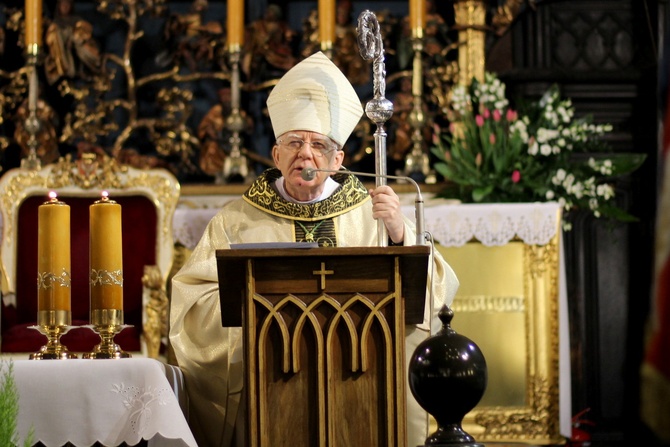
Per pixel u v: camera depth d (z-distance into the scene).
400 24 14.26
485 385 5.91
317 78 8.03
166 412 6.36
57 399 6.40
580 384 13.97
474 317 11.81
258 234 8.55
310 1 14.49
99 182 11.32
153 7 14.20
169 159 14.16
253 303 6.05
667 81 2.92
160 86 14.30
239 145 13.71
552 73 14.20
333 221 8.62
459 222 11.71
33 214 11.26
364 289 6.09
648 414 2.67
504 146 12.71
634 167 13.06
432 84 14.18
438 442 5.87
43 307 7.01
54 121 14.02
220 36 14.23
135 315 11.02
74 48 13.97
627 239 14.18
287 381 6.07
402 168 14.08
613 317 14.14
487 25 14.48
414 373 5.91
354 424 6.07
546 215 11.70
